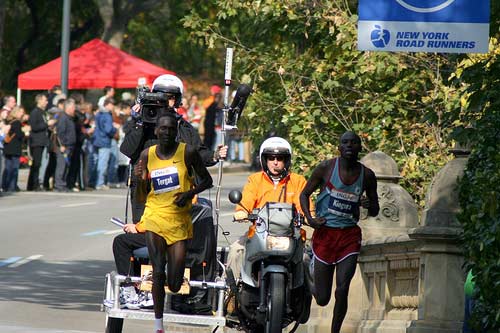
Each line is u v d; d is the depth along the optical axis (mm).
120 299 24141
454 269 23953
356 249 23172
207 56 128500
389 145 34156
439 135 33438
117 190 70375
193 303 24422
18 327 27938
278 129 37719
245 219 24547
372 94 34938
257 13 36656
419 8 21312
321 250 23234
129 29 124250
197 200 25156
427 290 24141
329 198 23094
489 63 23531
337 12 35000
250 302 23922
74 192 67938
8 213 56906
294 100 35688
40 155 67375
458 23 21250
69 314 31453
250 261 23609
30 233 49875
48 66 78562
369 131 34531
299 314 23906
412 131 33812
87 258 43688
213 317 23859
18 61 111812
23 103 112562
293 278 23547
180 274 23094
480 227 21375
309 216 23094
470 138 22578
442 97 32781
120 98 107375
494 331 21219
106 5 99125
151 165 22969
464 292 23750
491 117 22328
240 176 85125
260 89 37500
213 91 89875
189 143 25047
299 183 24969
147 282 23875
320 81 35688
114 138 71500
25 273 39594
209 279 24562
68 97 74375
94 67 78250
